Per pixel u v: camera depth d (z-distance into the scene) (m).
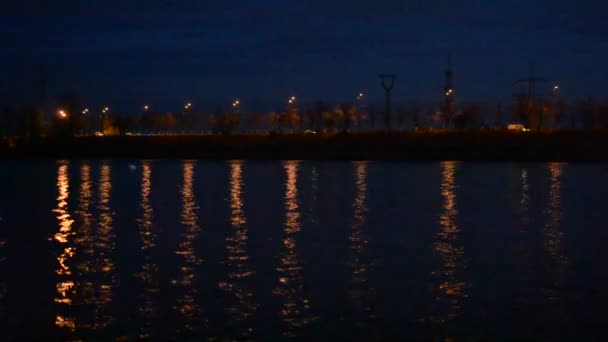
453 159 74.69
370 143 81.50
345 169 61.75
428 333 13.54
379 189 42.84
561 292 16.52
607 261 20.12
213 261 20.30
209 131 143.62
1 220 29.58
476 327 13.88
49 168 67.06
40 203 36.34
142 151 88.44
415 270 18.97
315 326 13.99
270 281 17.70
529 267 19.33
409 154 77.38
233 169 63.00
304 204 35.06
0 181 51.31
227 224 27.95
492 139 78.69
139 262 20.20
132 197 39.12
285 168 63.84
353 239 24.12
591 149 72.38
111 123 126.44
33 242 23.81
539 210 32.22
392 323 14.16
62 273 18.73
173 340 13.22
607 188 42.44
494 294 16.36
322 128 126.94
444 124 119.31
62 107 116.25
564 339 13.14
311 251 21.86
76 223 28.55
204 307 15.34
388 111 100.25
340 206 34.09
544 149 73.62
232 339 13.25
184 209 33.22
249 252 21.72
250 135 92.38
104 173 59.50
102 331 13.76
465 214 30.89
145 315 14.76
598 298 15.95
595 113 108.00
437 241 23.66
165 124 148.88
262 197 38.53
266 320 14.38
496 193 40.03
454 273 18.59
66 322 14.31
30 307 15.40
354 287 17.08
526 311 14.93
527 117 109.62
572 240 23.77
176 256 21.09
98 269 19.27
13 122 119.88
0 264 19.98
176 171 60.94
